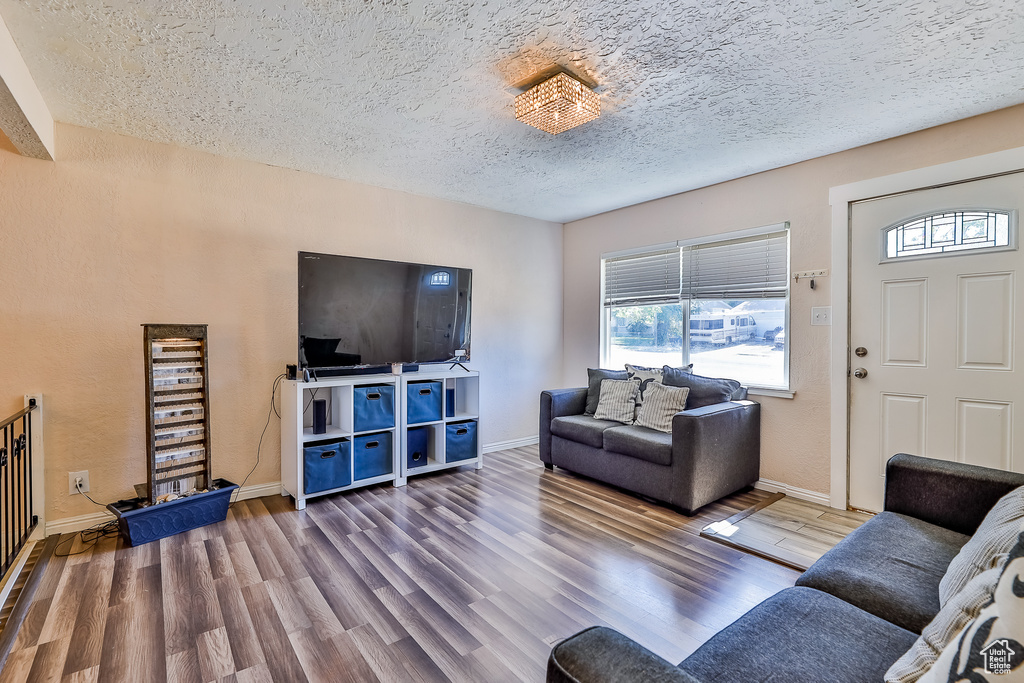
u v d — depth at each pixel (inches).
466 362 164.2
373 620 71.5
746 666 38.2
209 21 66.9
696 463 110.0
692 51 74.7
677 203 151.9
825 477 118.9
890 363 109.0
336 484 121.4
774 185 128.3
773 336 131.0
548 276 189.5
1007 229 93.8
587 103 84.7
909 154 105.4
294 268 128.6
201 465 106.0
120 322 105.5
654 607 75.0
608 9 64.6
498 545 96.0
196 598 76.9
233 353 119.6
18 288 95.3
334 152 116.2
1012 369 93.4
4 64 68.1
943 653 29.1
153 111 94.3
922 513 67.6
